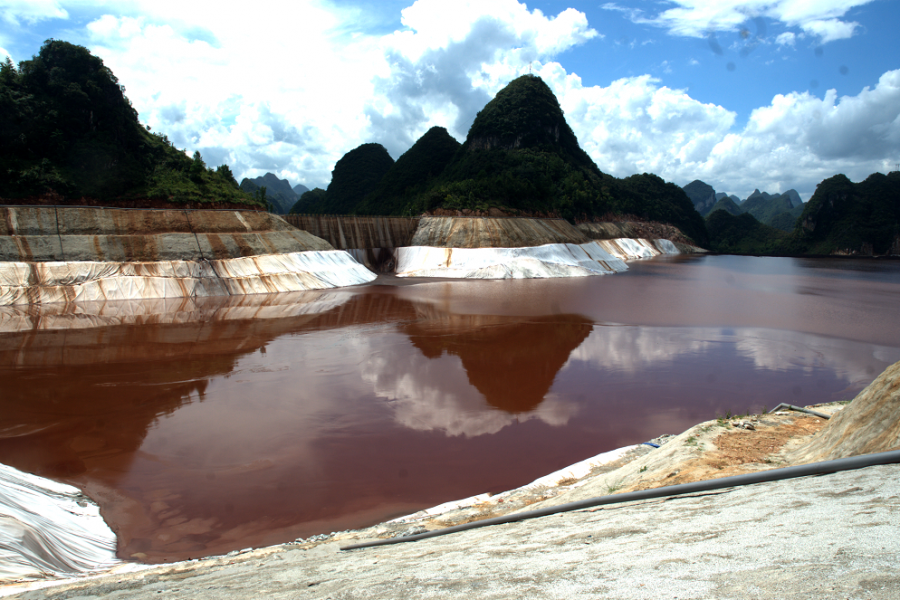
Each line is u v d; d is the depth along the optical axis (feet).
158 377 110.22
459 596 14.90
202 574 30.17
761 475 22.91
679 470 38.93
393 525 50.42
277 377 111.14
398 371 115.55
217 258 225.56
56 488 62.90
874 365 120.98
